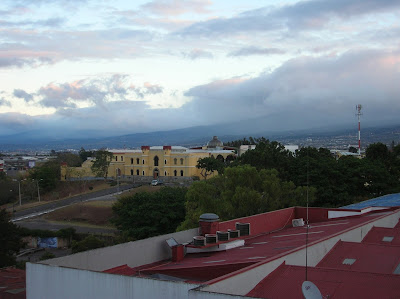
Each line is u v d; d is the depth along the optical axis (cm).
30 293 1831
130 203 7300
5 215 5522
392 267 1950
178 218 7050
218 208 5112
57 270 1748
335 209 3506
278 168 7062
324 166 6556
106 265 2152
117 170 14175
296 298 1584
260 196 5009
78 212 9388
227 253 2488
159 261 2466
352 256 2130
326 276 1748
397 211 3219
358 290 1606
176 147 14175
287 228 3438
